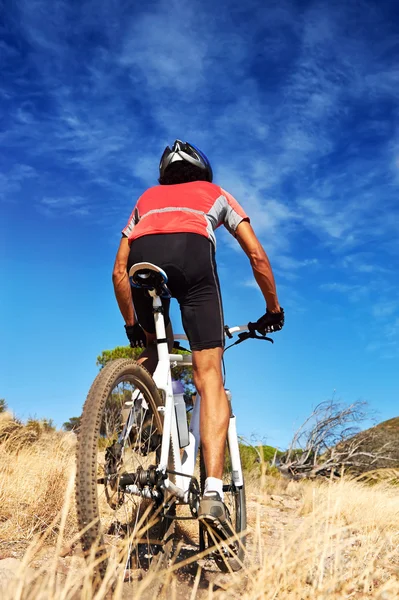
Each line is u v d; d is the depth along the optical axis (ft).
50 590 6.17
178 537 12.85
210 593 7.07
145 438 9.20
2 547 9.87
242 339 11.12
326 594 7.30
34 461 16.60
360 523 14.37
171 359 10.11
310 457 54.03
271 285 10.40
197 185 10.19
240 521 10.77
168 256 9.45
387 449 54.44
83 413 7.92
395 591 7.63
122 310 10.86
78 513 7.35
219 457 9.08
